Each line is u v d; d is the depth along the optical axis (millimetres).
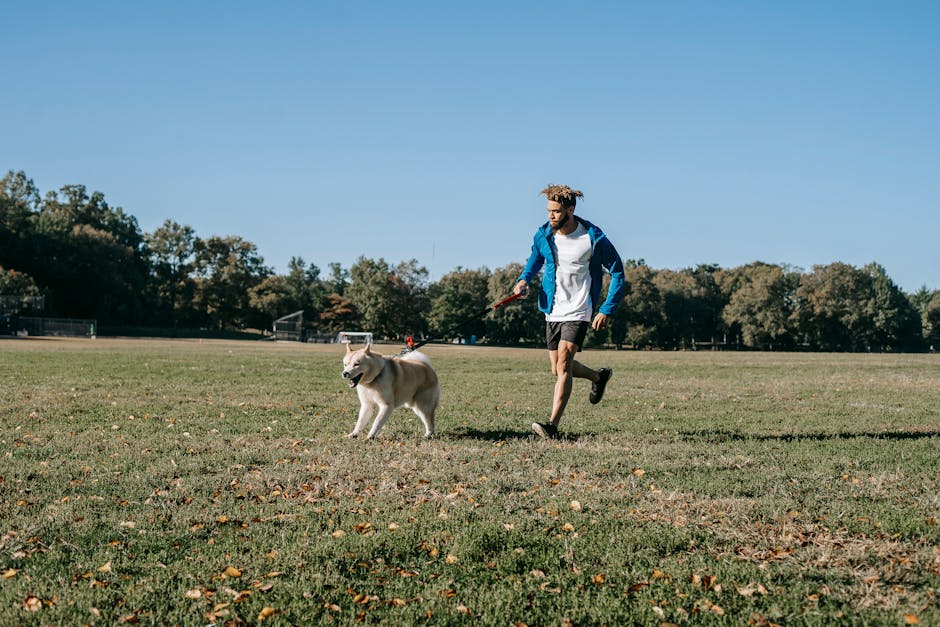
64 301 86062
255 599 2957
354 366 6570
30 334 71625
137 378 13242
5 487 4551
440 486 4703
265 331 99688
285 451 5883
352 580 3156
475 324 91250
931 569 3270
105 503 4258
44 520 3885
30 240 84062
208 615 2809
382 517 4031
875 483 4859
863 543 3617
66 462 5383
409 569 3295
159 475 4988
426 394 7230
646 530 3787
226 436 6773
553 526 3875
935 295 103188
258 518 4008
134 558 3395
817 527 3855
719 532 3777
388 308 92750
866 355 42344
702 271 103875
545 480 4914
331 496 4469
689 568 3301
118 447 6066
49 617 2768
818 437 7113
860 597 3016
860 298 85688
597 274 6941
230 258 96750
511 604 2934
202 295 94688
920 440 6812
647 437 6918
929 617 2781
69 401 9344
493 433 7242
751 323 84875
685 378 16078
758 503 4297
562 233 6930
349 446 6234
